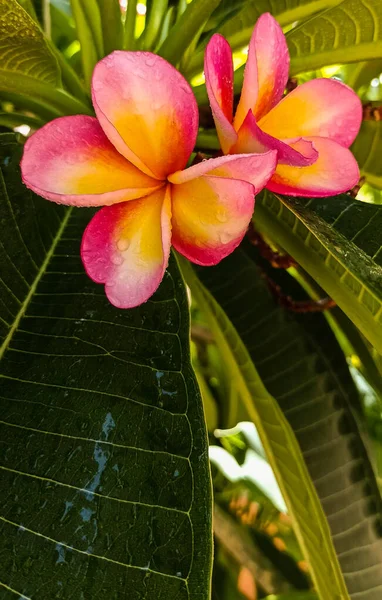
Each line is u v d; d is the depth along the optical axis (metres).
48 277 0.17
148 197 0.14
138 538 0.12
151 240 0.14
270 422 0.24
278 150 0.14
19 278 0.17
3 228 0.17
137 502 0.13
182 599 0.12
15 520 0.12
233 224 0.14
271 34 0.16
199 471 0.13
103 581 0.12
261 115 0.16
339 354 0.25
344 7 0.20
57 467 0.13
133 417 0.14
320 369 0.24
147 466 0.13
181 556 0.12
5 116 0.23
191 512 0.13
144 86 0.14
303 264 0.19
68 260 0.18
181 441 0.14
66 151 0.14
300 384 0.24
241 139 0.15
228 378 0.37
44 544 0.12
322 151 0.16
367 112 0.25
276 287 0.25
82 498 0.13
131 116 0.14
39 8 0.27
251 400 0.25
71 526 0.12
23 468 0.13
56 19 0.34
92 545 0.12
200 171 0.13
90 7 0.22
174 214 0.14
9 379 0.15
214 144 0.20
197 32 0.22
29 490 0.13
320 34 0.22
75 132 0.14
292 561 0.42
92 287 0.17
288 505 0.23
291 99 0.17
